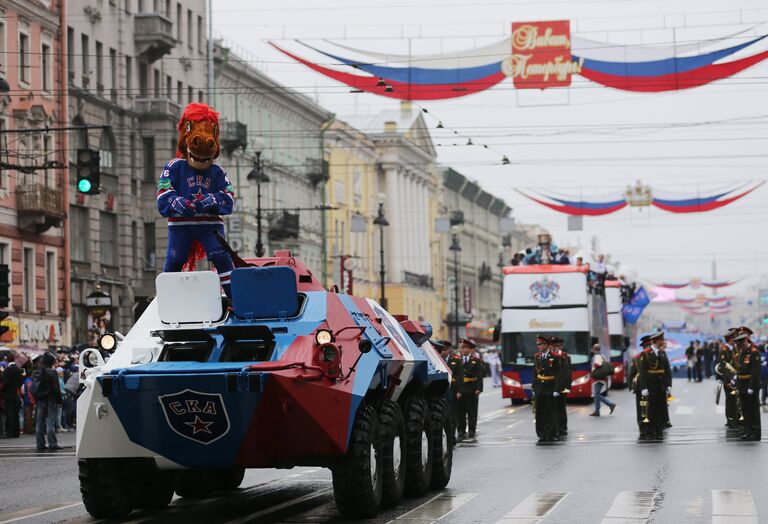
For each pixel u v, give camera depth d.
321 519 14.20
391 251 100.94
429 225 112.88
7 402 32.12
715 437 26.78
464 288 114.88
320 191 84.12
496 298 143.50
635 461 21.11
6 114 46.03
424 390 17.55
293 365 13.24
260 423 13.29
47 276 49.47
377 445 14.40
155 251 58.12
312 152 83.19
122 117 56.28
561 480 18.14
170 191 14.59
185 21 63.44
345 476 13.87
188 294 14.15
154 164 58.06
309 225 81.69
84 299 52.69
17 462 24.36
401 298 100.38
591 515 14.17
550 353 27.17
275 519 14.27
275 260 15.05
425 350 17.73
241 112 70.25
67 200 50.31
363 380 13.88
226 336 14.00
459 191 125.50
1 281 31.39
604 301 49.47
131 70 57.47
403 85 28.95
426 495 16.52
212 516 14.70
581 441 26.70
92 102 53.47
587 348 43.03
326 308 14.38
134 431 13.53
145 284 57.72
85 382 13.62
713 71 28.50
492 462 21.62
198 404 13.22
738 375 25.78
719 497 15.72
